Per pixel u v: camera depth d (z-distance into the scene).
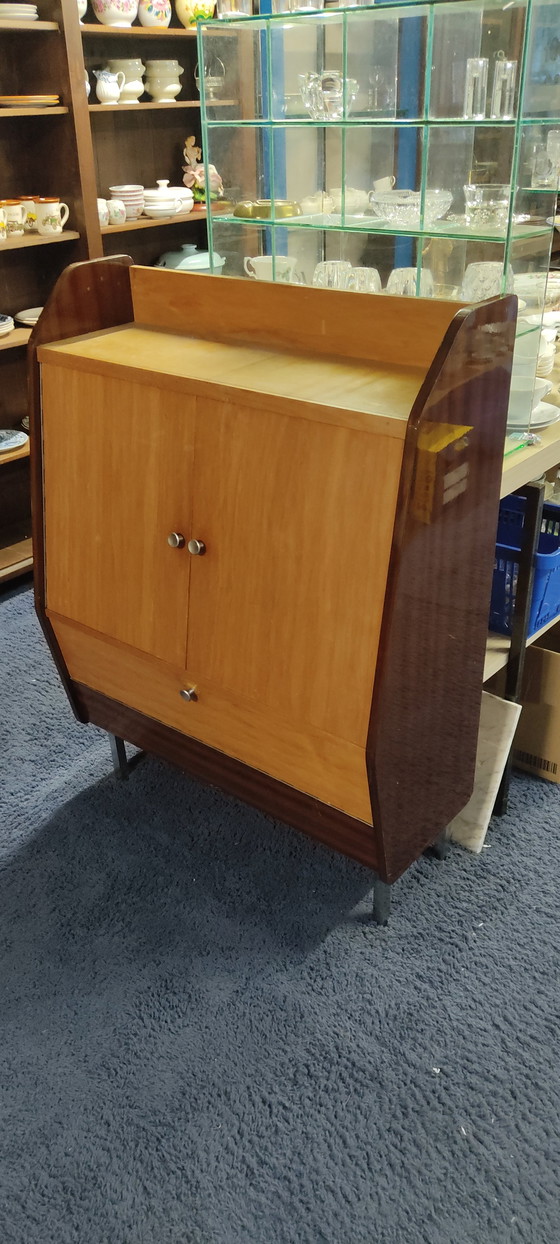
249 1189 1.45
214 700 1.78
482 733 2.01
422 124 1.75
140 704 2.02
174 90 3.53
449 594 1.59
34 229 3.11
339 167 1.99
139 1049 1.67
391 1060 1.63
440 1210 1.41
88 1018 1.73
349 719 1.54
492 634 2.11
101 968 1.82
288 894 1.99
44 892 2.01
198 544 1.65
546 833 2.14
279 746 1.73
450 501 1.49
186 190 3.65
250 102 2.08
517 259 1.72
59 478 1.89
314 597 1.53
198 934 1.89
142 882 2.03
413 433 1.32
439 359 1.33
